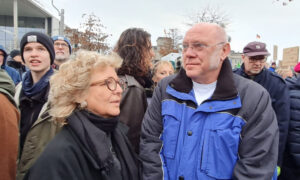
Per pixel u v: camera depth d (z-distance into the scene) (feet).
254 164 4.64
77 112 4.19
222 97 4.98
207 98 5.23
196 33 4.97
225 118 4.86
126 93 6.19
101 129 4.30
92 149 3.94
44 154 3.73
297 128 8.28
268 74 9.41
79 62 4.30
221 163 4.74
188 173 4.90
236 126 4.83
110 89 4.34
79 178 3.80
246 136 4.83
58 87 4.15
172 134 5.23
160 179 5.09
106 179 3.88
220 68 5.34
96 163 3.87
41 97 6.41
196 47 5.00
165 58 24.62
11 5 82.38
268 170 4.64
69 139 3.96
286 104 8.46
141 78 6.95
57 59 12.01
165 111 5.41
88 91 4.23
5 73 5.44
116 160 4.54
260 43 9.54
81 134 3.93
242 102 5.03
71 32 40.04
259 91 5.12
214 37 4.93
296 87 8.75
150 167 5.18
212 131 4.86
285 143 8.40
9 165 4.86
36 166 3.65
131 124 6.17
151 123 5.74
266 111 4.96
